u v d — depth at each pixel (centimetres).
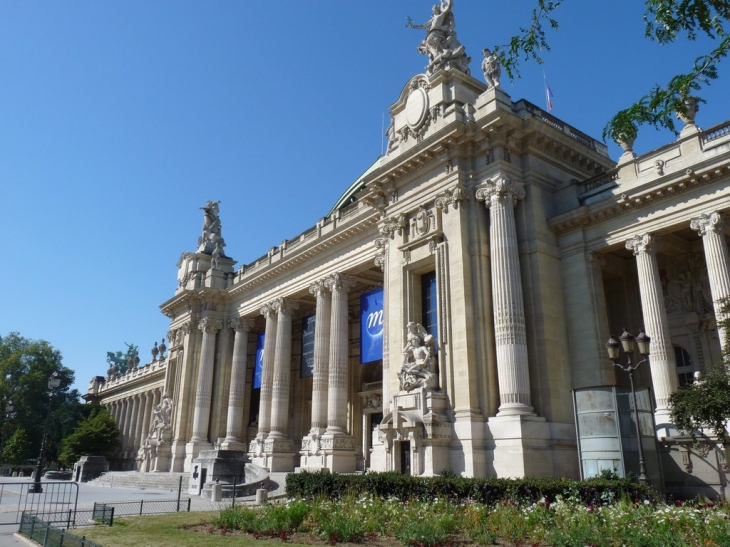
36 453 11612
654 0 1245
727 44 1256
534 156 3866
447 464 3281
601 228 3644
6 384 11388
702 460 2862
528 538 1797
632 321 3912
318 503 2381
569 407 3438
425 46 4366
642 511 1798
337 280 5462
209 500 3716
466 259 3609
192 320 7300
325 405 5347
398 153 4288
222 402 6900
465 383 3372
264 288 6588
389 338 4044
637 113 1366
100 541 2003
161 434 7131
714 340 3566
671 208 3328
